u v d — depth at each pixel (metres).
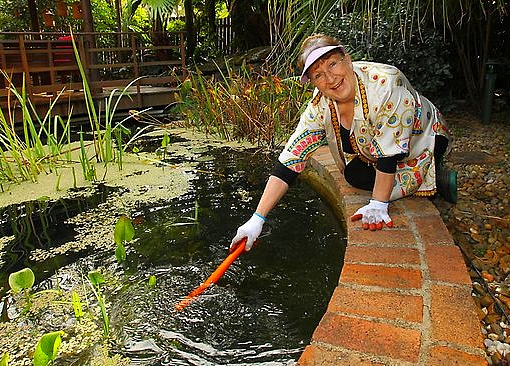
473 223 2.03
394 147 1.73
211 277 1.58
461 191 2.42
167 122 5.24
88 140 4.35
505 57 4.14
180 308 1.60
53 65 5.23
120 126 3.71
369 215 1.78
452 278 1.40
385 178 1.79
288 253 1.96
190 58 8.68
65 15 7.79
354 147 1.93
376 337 1.15
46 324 1.55
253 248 2.01
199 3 9.57
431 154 1.94
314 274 1.80
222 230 2.20
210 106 4.20
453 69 4.39
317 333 1.17
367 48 3.67
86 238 2.16
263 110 3.83
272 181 1.85
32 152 3.26
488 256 1.76
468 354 1.08
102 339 1.46
